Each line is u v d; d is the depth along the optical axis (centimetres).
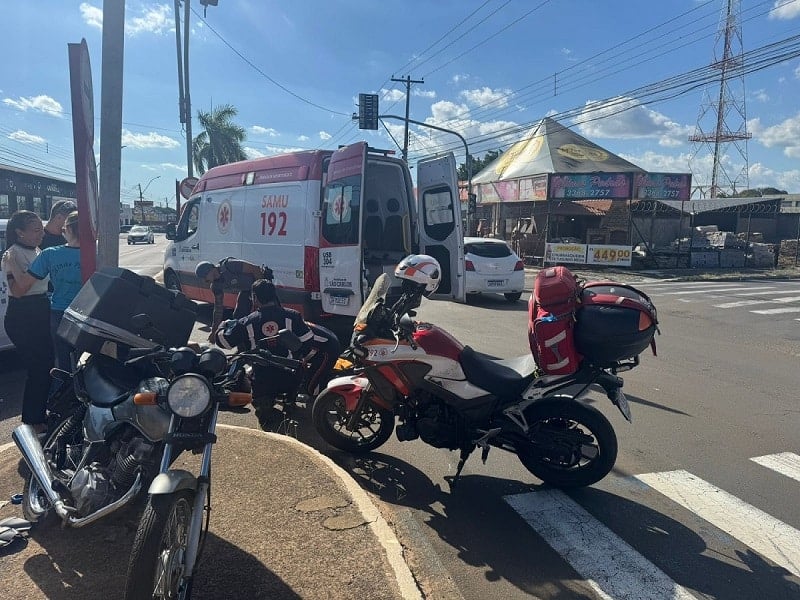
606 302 412
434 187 917
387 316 458
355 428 498
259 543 341
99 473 302
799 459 521
